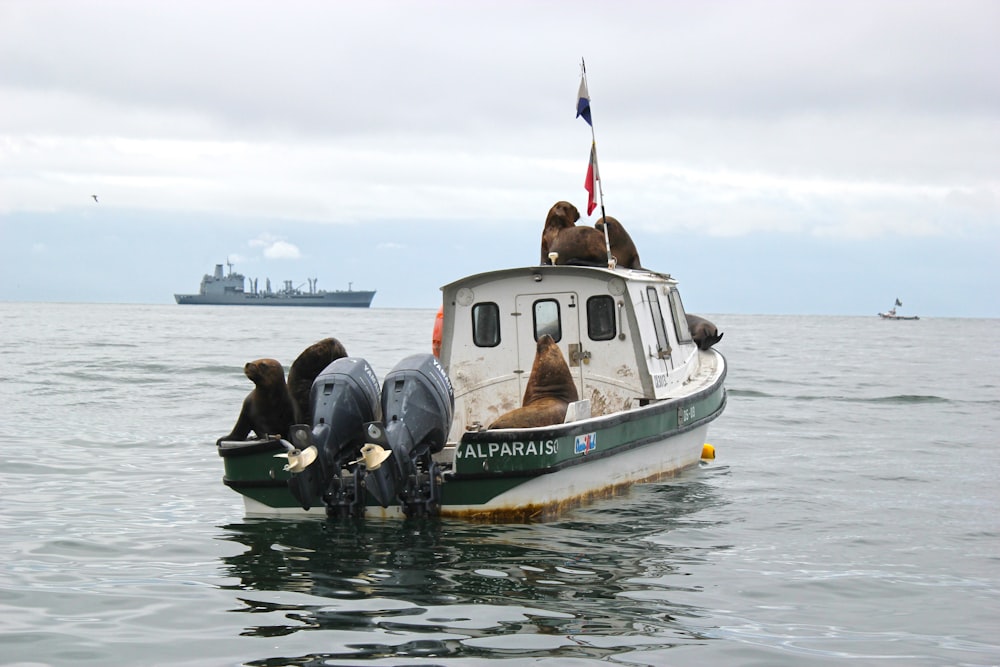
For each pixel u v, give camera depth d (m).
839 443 17.56
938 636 7.36
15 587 8.23
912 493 12.93
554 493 10.30
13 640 6.97
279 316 134.25
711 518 11.13
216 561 9.01
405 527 9.98
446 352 12.91
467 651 6.74
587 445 10.54
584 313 12.61
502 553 9.17
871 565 9.34
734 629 7.38
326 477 9.42
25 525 10.54
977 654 6.98
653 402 12.43
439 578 8.39
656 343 13.23
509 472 9.77
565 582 8.38
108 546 9.62
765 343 62.59
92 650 6.78
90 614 7.54
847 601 8.19
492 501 9.91
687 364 14.83
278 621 7.34
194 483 13.14
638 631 7.25
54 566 8.90
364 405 9.79
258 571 8.61
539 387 11.38
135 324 81.19
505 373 12.77
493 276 12.74
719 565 9.15
